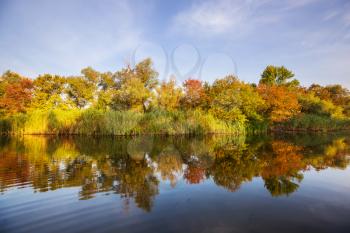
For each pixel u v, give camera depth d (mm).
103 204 5648
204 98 31297
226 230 4395
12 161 10734
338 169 9211
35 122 26156
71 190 6664
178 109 31047
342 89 53000
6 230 4441
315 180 7680
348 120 43281
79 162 10547
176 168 9422
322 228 4480
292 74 52844
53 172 8734
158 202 5789
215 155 12703
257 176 8180
